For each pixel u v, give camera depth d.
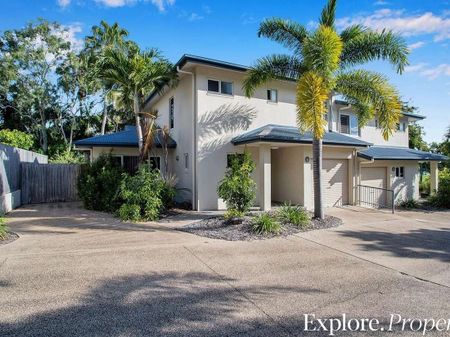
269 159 13.15
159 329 3.90
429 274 6.04
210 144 13.99
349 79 11.15
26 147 24.42
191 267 6.29
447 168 20.30
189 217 12.13
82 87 30.61
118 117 32.44
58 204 16.38
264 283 5.49
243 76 14.74
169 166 16.98
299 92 9.84
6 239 8.41
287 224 10.09
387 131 10.73
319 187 11.08
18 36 28.91
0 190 12.58
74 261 6.59
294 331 3.89
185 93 15.04
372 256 7.21
